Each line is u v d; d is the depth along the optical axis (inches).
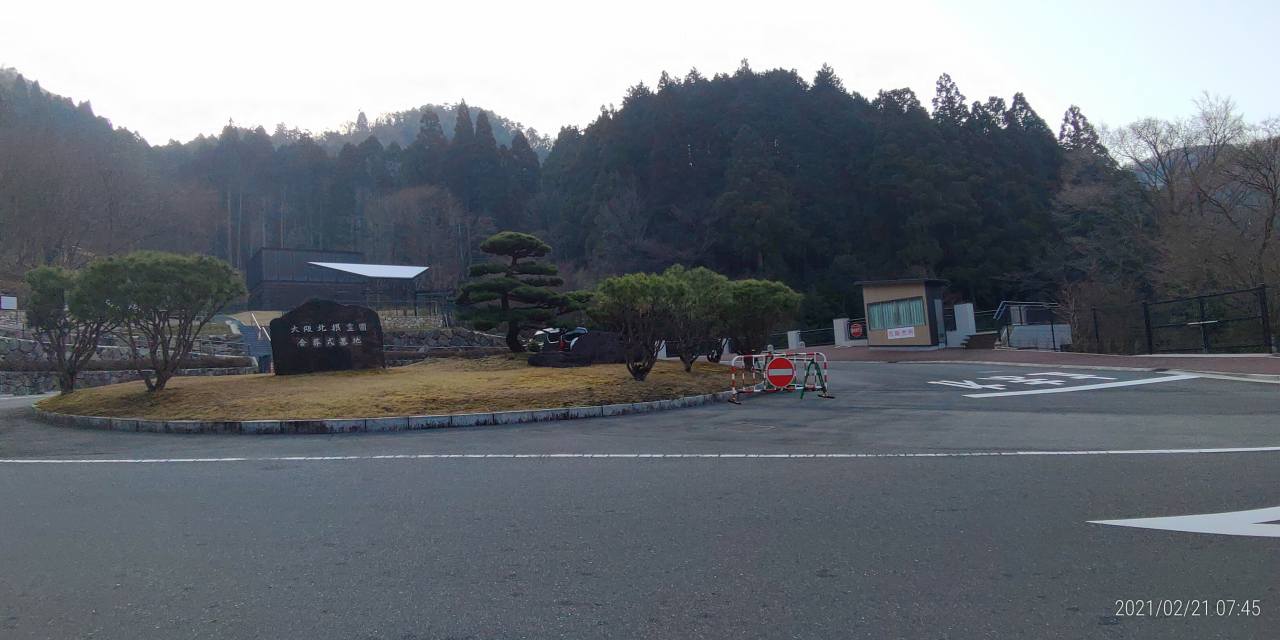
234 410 498.6
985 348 1135.0
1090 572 165.6
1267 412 420.5
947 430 392.2
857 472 279.9
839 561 176.2
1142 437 348.5
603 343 850.1
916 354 1103.0
